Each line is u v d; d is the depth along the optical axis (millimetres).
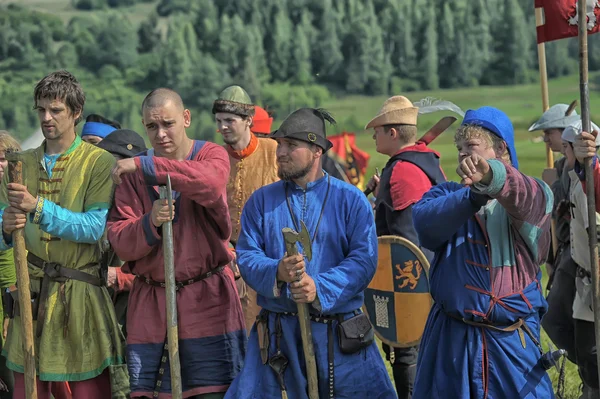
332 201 9156
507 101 168500
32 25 189750
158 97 9320
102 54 189750
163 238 9000
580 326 11125
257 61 188000
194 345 9422
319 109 9266
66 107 9711
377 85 186125
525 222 8414
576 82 172875
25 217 9227
